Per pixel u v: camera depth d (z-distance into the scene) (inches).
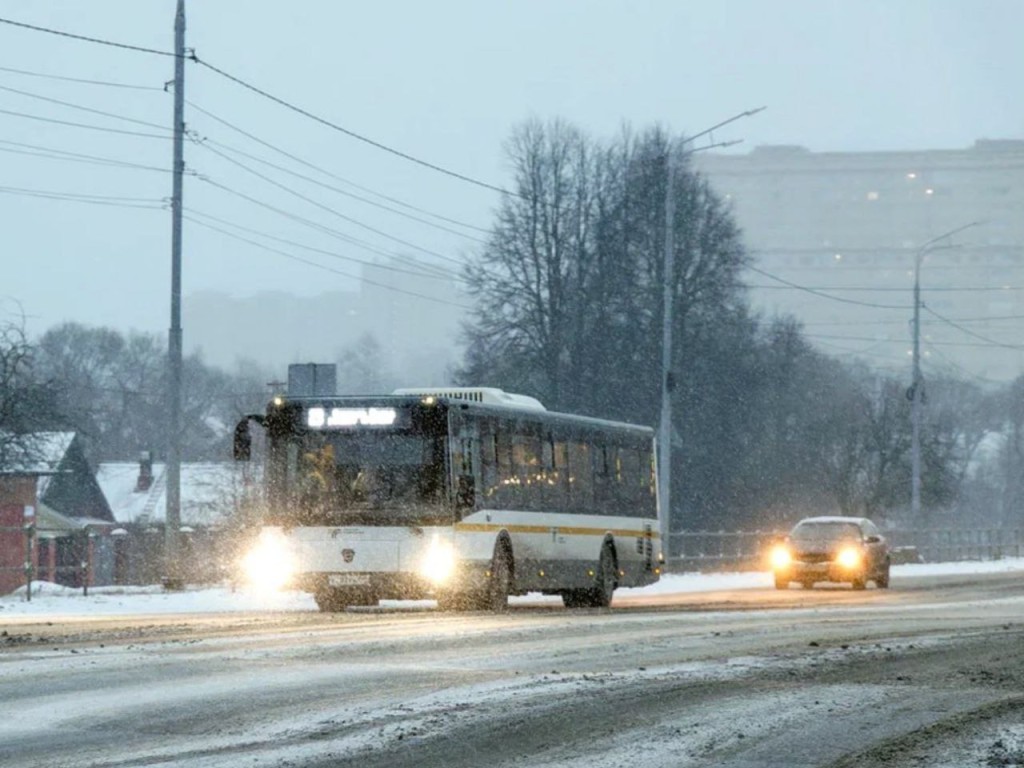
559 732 1282.0
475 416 3203.7
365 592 3127.5
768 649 2054.6
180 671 1711.4
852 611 3139.8
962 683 1644.9
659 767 1129.4
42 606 3649.1
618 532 3828.7
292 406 3179.1
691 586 5201.8
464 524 3112.7
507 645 2078.0
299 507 3149.6
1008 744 1232.2
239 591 4298.7
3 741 1240.2
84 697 1491.1
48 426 6131.9
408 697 1491.1
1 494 6264.8
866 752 1197.7
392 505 3110.2
